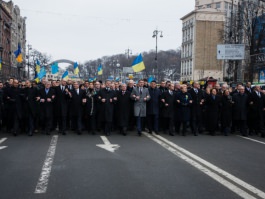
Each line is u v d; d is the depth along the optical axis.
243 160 8.07
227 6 83.00
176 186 5.83
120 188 5.68
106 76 99.06
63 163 7.46
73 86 12.48
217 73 74.88
